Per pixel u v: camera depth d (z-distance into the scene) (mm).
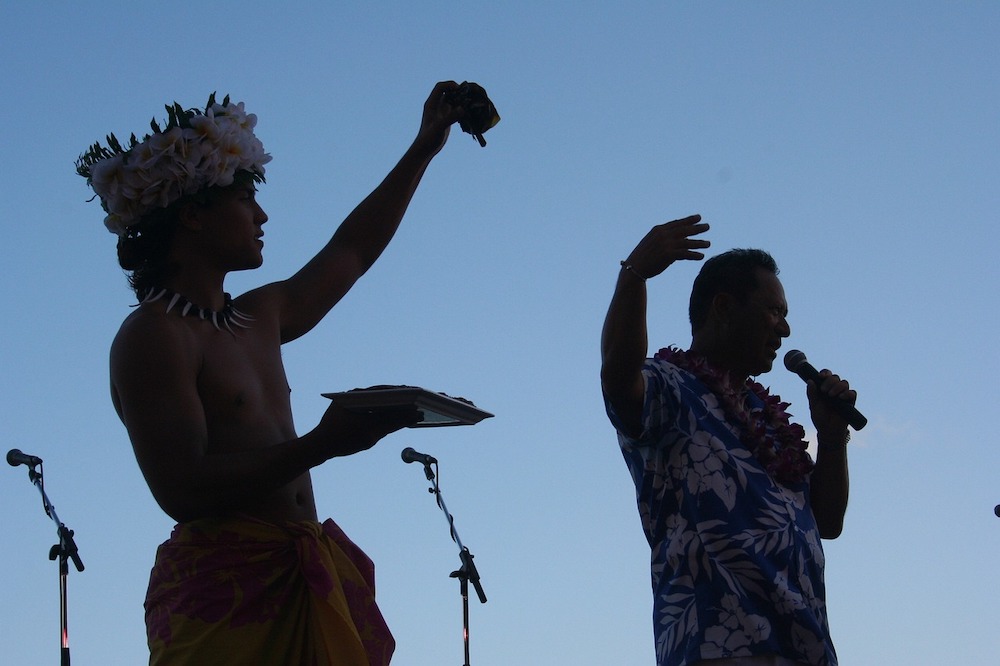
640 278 3494
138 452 2990
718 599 3441
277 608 3018
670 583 3533
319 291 3693
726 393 3764
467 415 3107
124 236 3377
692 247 3500
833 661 3469
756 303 3906
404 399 2828
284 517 3146
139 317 3152
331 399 2914
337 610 3041
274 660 2992
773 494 3641
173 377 3037
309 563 3070
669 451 3639
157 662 2969
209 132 3344
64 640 5152
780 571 3521
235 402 3164
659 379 3689
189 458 2945
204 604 2975
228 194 3381
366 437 2930
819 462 4035
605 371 3545
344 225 3900
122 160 3330
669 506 3611
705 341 3980
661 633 3508
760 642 3367
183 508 2941
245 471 2918
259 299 3541
